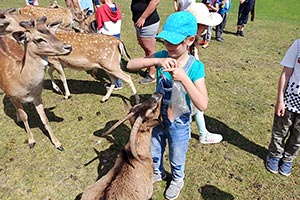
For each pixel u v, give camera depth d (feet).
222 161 12.60
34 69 11.39
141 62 8.16
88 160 12.54
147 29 17.15
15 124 14.58
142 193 8.50
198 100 7.58
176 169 10.42
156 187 11.33
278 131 11.31
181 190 11.25
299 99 10.39
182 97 8.61
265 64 21.93
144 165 8.64
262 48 25.20
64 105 16.05
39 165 12.25
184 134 9.50
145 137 8.53
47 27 11.18
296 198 11.12
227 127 14.64
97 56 15.23
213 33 28.12
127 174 8.30
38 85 11.87
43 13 19.67
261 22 33.01
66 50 11.19
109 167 12.24
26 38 10.82
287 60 10.23
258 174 12.03
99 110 15.72
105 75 19.39
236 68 20.98
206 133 13.29
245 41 26.73
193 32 7.75
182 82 7.47
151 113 8.30
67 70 19.84
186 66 7.98
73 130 14.19
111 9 17.22
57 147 12.99
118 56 15.56
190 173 11.97
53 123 14.61
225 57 22.86
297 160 12.80
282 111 10.73
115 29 17.70
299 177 11.99
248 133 14.30
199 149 13.19
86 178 11.73
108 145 13.29
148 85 18.42
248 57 23.12
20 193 11.10
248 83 18.95
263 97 17.42
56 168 12.14
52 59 15.34
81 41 15.07
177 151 9.87
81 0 24.53
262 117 15.51
